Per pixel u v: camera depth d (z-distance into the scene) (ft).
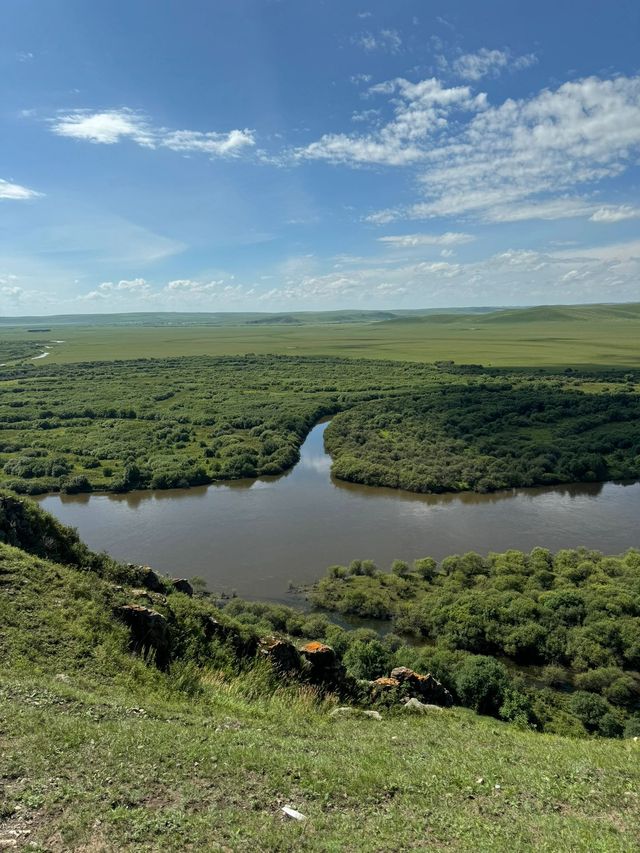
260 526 272.92
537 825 47.32
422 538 257.96
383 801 49.80
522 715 115.14
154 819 41.57
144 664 77.56
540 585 191.72
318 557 237.86
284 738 63.77
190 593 121.19
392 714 91.09
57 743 49.85
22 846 37.11
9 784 43.42
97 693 64.75
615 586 185.26
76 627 77.56
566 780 57.26
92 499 316.81
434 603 184.55
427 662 138.00
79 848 37.83
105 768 47.29
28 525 105.29
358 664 138.00
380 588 204.33
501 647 162.20
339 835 43.19
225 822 42.65
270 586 212.84
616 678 142.92
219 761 51.83
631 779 58.39
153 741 53.31
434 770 57.41
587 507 300.81
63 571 92.63
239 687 84.02
